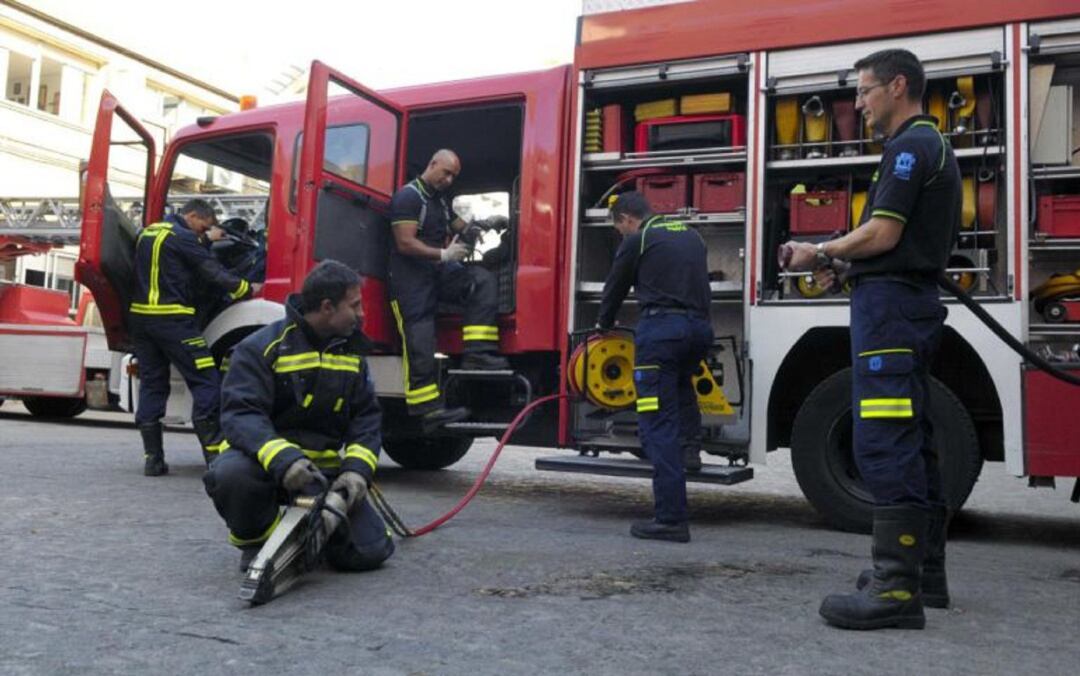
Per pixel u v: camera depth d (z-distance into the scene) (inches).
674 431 167.9
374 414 135.3
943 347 185.2
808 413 186.9
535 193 217.9
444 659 94.4
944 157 112.6
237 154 260.5
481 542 159.6
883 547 110.7
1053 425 165.5
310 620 107.7
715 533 181.2
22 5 797.2
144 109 926.4
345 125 230.4
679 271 167.8
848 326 181.9
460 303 227.0
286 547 119.4
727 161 196.1
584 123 207.9
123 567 131.3
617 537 169.5
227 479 120.8
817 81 186.5
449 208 244.8
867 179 187.6
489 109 231.0
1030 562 161.2
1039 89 172.6
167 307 226.4
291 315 127.9
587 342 196.4
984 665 96.7
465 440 291.4
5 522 162.1
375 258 228.8
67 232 518.0
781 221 195.0
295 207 230.4
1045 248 169.3
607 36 205.9
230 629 103.4
